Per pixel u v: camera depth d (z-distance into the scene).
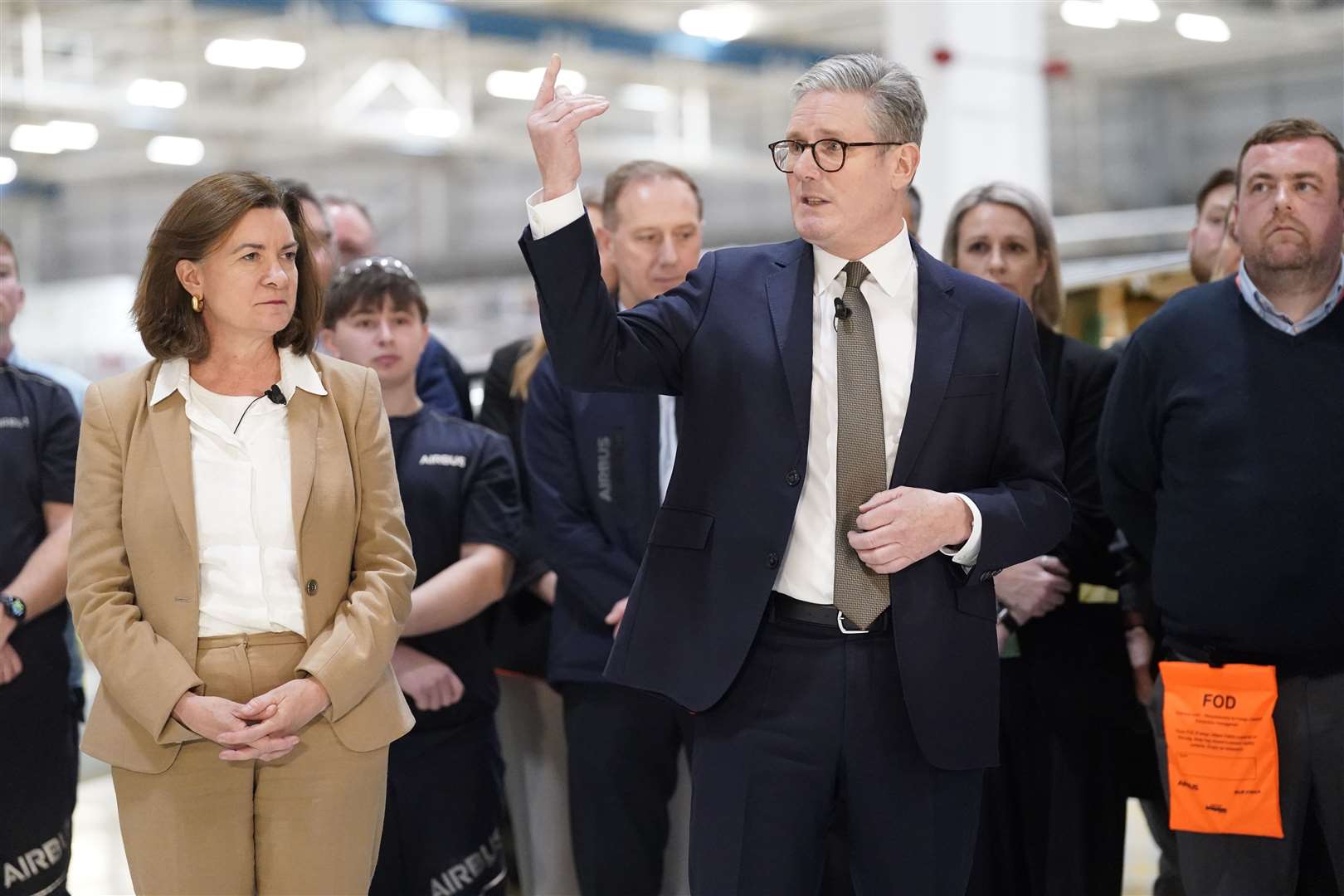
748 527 2.85
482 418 4.75
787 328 2.91
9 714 3.98
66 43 18.06
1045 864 4.01
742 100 21.78
